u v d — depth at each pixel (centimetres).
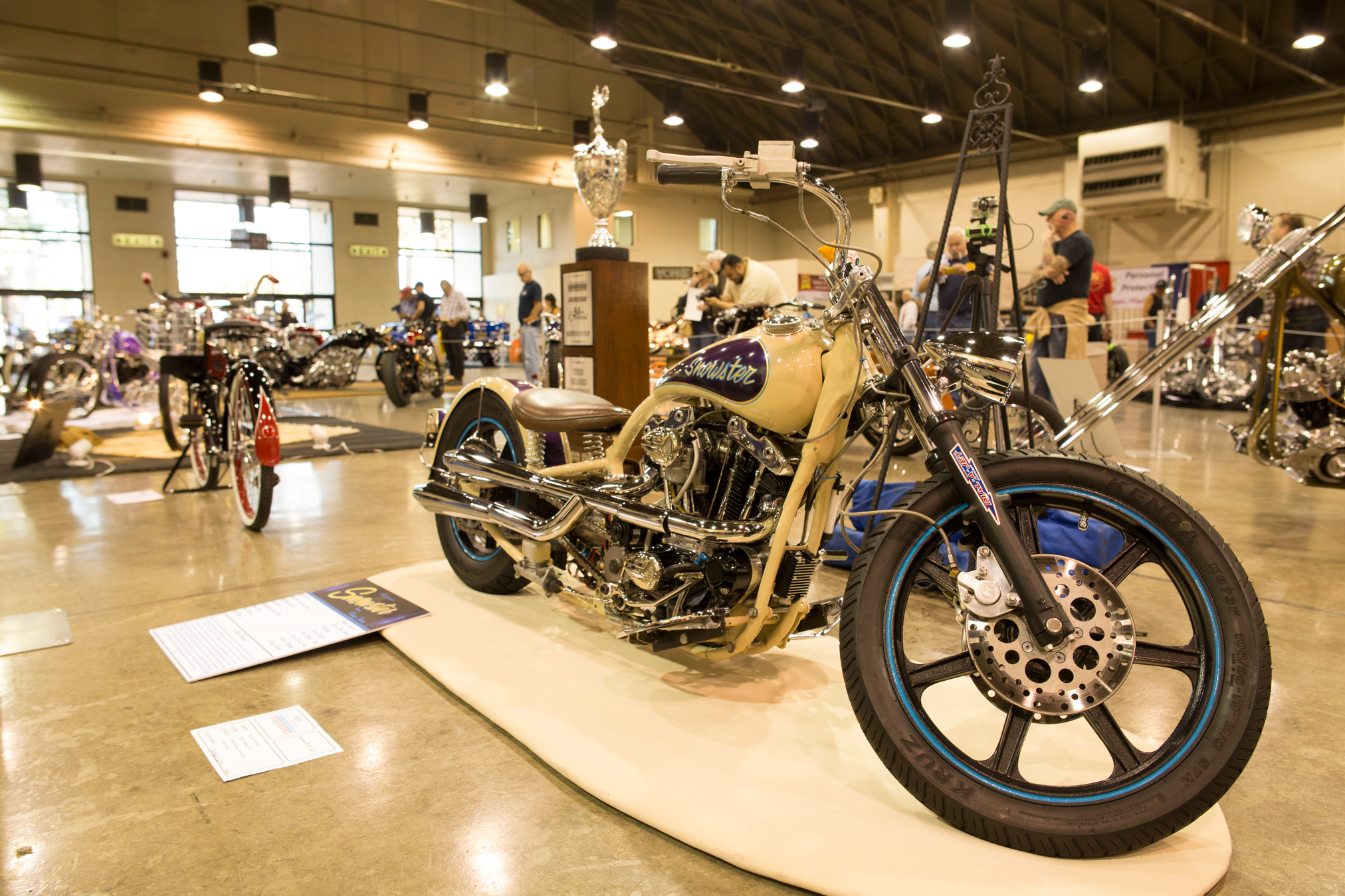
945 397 164
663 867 142
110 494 464
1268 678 133
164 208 1706
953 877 132
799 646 235
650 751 173
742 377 176
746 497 187
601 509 205
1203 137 1227
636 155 1811
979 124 271
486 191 1817
